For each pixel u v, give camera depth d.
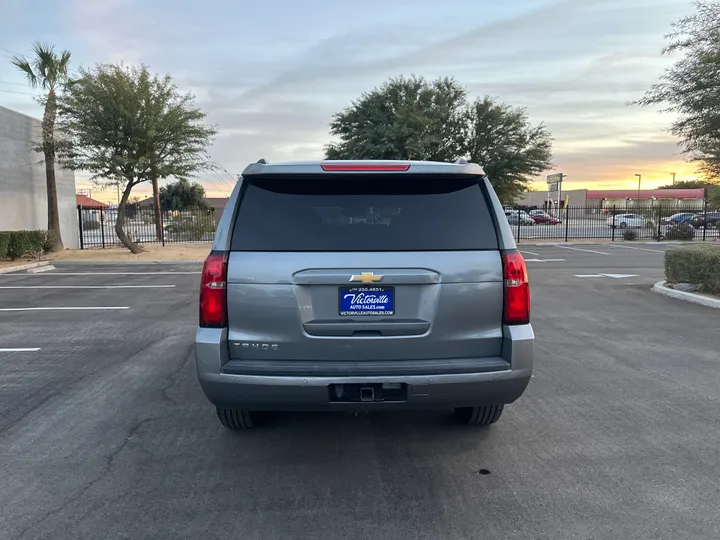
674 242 29.78
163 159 20.11
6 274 16.06
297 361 3.55
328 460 3.99
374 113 27.33
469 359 3.60
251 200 3.66
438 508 3.34
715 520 3.19
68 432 4.48
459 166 3.69
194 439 4.36
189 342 7.53
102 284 13.86
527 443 4.25
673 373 6.05
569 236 34.16
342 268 3.48
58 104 19.78
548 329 8.28
